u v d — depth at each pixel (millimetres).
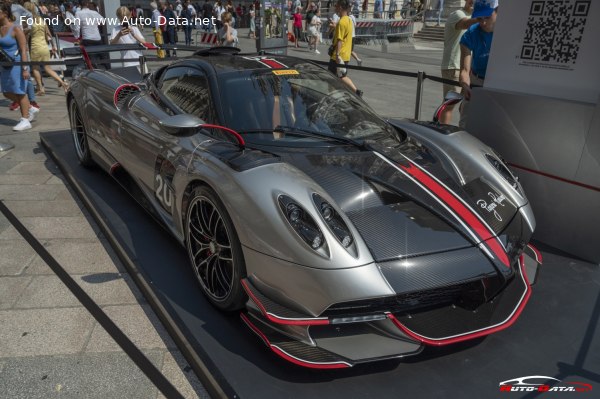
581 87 3098
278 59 3443
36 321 2424
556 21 3123
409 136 3045
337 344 2045
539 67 3270
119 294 2666
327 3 25969
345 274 1926
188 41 18234
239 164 2279
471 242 2184
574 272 3012
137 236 3172
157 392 1999
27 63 5480
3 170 4527
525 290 2443
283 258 1998
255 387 1971
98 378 2062
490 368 2160
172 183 2705
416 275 1981
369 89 9406
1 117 6590
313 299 1950
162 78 3482
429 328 2084
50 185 4176
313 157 2514
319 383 2012
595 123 2984
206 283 2477
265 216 2059
